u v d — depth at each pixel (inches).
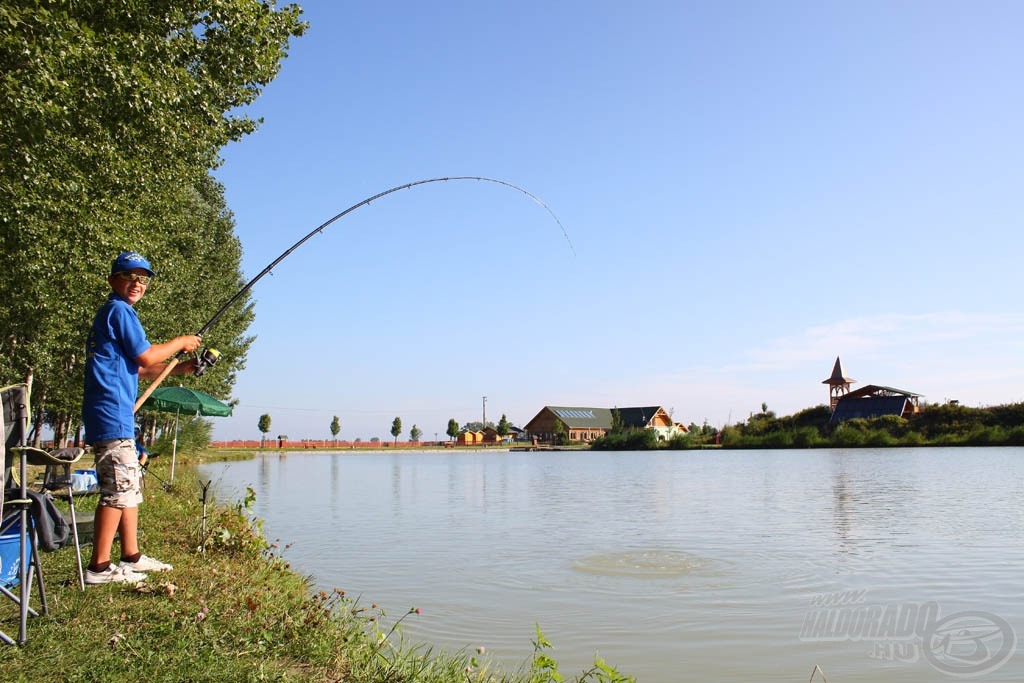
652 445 3137.3
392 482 1162.0
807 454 2198.6
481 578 384.5
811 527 586.2
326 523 623.5
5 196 376.5
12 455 169.9
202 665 156.8
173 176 586.2
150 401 569.6
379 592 349.1
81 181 405.4
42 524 174.7
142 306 713.6
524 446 3725.4
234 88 474.9
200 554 313.0
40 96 328.5
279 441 3351.4
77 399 766.5
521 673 228.8
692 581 378.0
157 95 381.7
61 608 188.5
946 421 2593.5
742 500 821.2
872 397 2910.9
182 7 410.6
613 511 716.7
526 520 644.7
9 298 493.4
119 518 215.6
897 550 471.5
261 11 441.4
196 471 1170.0
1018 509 701.9
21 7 325.4
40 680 142.1
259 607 214.5
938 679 232.1
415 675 177.0
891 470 1327.5
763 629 289.6
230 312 1323.8
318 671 168.1
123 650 161.3
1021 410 2508.6
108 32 384.5
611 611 316.5
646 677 233.3
